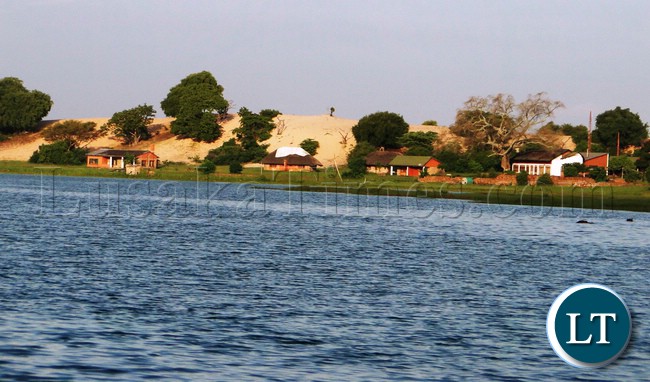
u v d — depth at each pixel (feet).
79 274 192.13
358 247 270.67
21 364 116.06
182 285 181.98
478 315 158.10
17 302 155.53
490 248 280.10
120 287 176.55
